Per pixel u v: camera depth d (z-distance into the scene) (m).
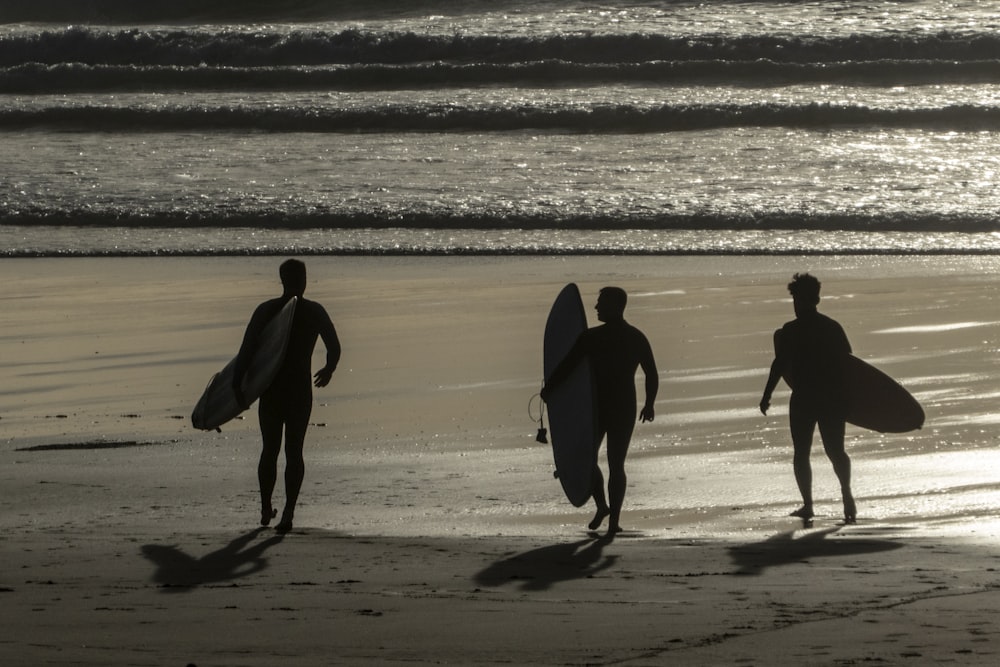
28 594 18.91
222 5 168.62
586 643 15.48
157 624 16.75
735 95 123.12
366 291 62.50
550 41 135.12
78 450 34.31
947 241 74.88
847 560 21.33
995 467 30.23
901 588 18.78
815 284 27.89
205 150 105.81
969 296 57.78
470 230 80.44
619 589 19.19
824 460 31.86
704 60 131.62
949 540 23.19
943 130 108.38
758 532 24.88
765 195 87.00
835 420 27.12
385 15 162.50
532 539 24.03
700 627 16.33
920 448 32.44
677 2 155.62
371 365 46.19
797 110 110.88
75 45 143.25
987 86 124.94
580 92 125.44
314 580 20.09
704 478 30.17
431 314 56.22
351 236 79.25
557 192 88.94
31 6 170.38
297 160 101.25
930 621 16.45
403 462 32.41
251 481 30.77
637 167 96.50
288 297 27.36
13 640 15.73
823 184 90.25
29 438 35.97
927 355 44.88
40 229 82.69
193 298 61.41
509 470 31.38
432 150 104.12
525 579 20.09
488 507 27.78
